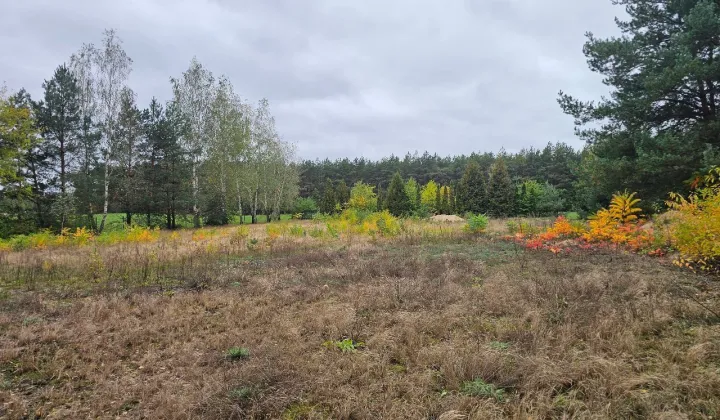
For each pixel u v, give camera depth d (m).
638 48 13.02
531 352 4.18
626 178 12.70
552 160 58.00
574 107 14.32
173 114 26.62
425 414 3.23
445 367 3.92
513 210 39.25
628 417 3.08
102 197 23.39
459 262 9.34
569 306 5.54
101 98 23.27
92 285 8.02
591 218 12.42
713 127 11.35
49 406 3.54
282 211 47.97
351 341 4.71
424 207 35.75
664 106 13.07
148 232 16.50
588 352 4.10
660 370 3.70
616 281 6.64
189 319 5.66
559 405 3.29
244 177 30.95
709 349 3.96
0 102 19.31
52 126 22.39
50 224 22.48
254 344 4.79
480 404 3.27
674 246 8.74
